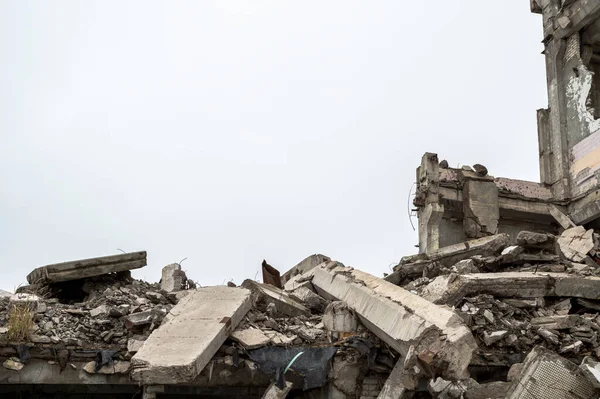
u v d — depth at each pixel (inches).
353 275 556.7
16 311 452.4
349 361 461.1
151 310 482.3
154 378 406.0
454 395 425.1
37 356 433.7
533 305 520.4
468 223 1055.6
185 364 404.2
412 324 419.8
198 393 470.0
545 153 1205.7
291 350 456.1
